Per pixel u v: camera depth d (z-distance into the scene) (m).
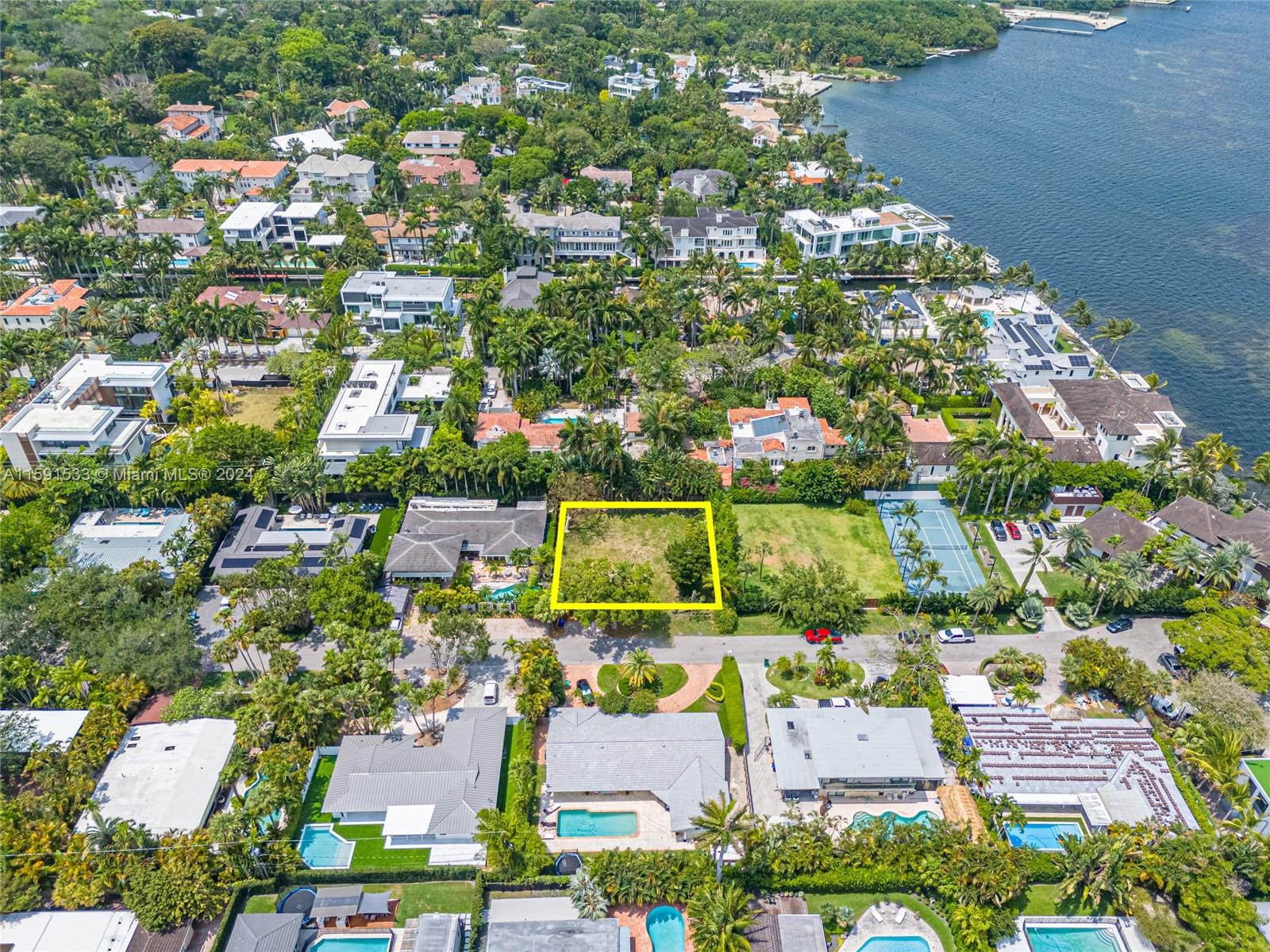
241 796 117.88
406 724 129.75
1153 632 147.62
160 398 199.12
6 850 107.12
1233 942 97.69
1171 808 115.12
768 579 158.12
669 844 114.50
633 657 132.38
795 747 123.19
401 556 153.75
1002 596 145.62
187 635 135.00
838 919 104.94
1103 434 183.25
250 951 97.69
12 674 129.25
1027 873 107.06
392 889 109.31
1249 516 161.38
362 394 190.50
